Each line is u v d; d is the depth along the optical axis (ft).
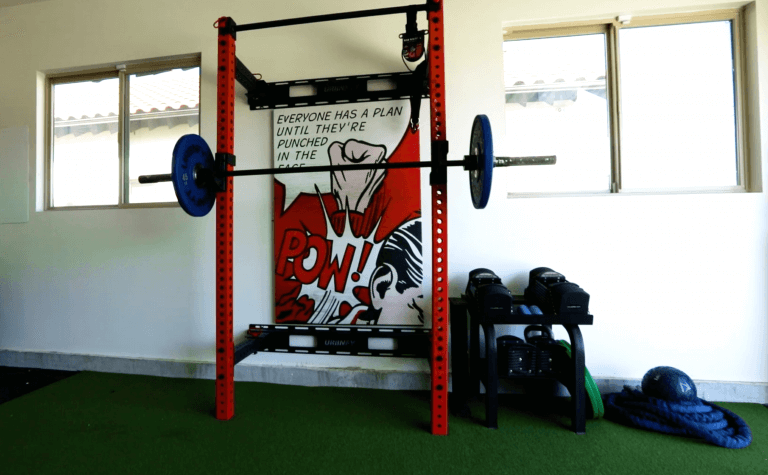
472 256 6.38
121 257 7.34
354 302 6.56
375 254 6.51
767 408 5.54
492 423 5.01
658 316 6.00
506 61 6.68
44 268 7.65
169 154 7.63
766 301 5.78
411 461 4.31
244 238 6.89
